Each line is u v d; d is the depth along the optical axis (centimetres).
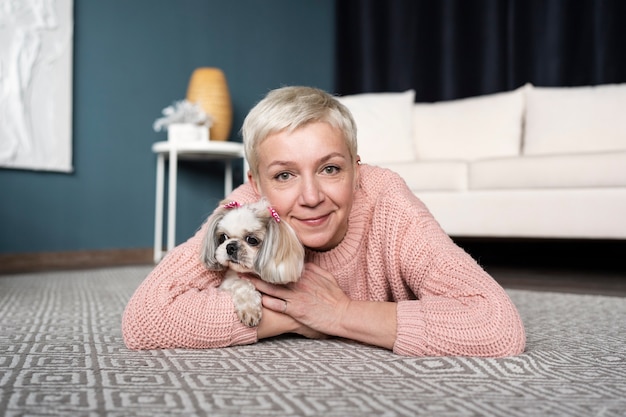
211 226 129
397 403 88
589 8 452
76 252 414
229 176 479
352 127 131
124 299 229
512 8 479
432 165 363
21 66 380
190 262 134
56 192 405
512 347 118
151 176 459
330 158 122
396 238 136
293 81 559
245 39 522
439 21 527
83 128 420
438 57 529
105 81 431
